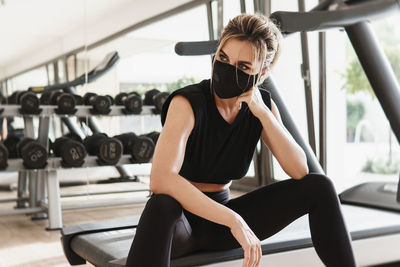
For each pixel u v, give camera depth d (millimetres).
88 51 4297
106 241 1621
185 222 1235
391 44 5184
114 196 4316
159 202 1125
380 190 2469
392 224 1924
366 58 2127
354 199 2521
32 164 3373
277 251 1564
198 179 1345
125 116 4215
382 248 1852
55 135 4148
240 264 1360
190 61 4406
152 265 1087
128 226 1828
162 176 1162
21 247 2885
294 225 1845
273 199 1321
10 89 4023
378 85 2133
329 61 4102
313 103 4137
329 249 1270
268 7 4387
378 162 5887
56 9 4219
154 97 4223
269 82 2104
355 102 5988
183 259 1314
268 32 1213
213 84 1252
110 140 3646
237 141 1327
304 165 1354
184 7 4508
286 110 2129
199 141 1278
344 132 4359
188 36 4508
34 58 4109
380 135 5930
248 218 1331
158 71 4375
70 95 3791
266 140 1413
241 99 1255
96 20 4312
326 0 2170
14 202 4469
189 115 1226
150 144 3793
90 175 4309
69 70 4238
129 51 4363
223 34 1225
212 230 1323
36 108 3680
